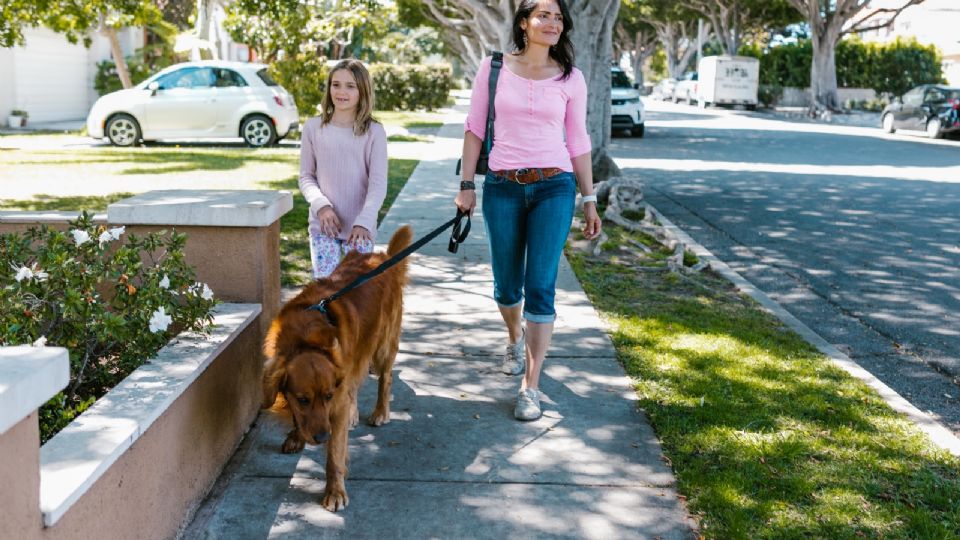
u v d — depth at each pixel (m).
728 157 18.98
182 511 3.36
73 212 4.90
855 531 3.42
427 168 14.81
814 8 37.31
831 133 27.27
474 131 4.54
